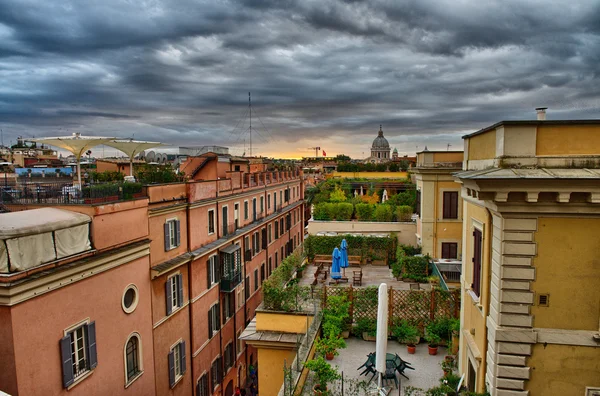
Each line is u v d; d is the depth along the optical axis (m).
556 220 9.05
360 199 53.47
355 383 13.40
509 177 8.55
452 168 28.52
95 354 14.77
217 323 26.16
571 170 8.90
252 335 18.22
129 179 24.53
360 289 18.27
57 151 80.31
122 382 16.39
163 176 25.84
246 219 32.50
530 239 9.16
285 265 25.17
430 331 16.69
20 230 11.90
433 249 29.45
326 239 37.47
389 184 66.50
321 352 15.05
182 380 21.48
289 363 17.94
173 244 21.17
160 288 19.42
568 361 9.24
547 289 9.21
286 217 46.06
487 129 10.52
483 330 10.54
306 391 12.93
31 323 12.24
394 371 13.62
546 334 9.23
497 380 9.53
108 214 15.64
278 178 44.06
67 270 13.42
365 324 17.42
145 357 18.03
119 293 16.23
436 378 14.16
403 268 29.88
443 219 29.17
